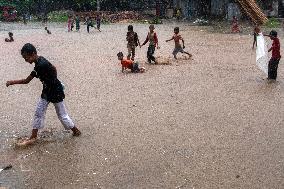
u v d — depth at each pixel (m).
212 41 23.45
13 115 9.23
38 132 8.02
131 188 5.62
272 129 7.96
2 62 16.98
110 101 10.27
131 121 8.63
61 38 26.67
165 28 32.59
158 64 15.59
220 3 39.25
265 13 36.56
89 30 33.19
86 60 17.00
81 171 6.21
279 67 14.77
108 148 7.12
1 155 6.89
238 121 8.51
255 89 11.36
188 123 8.43
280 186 5.58
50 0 47.56
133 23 39.00
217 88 11.52
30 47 6.89
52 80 7.15
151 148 7.08
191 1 41.16
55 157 6.76
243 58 16.91
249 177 5.88
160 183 5.75
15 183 5.84
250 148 6.99
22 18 45.91
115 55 18.33
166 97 10.59
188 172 6.09
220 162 6.43
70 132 8.00
